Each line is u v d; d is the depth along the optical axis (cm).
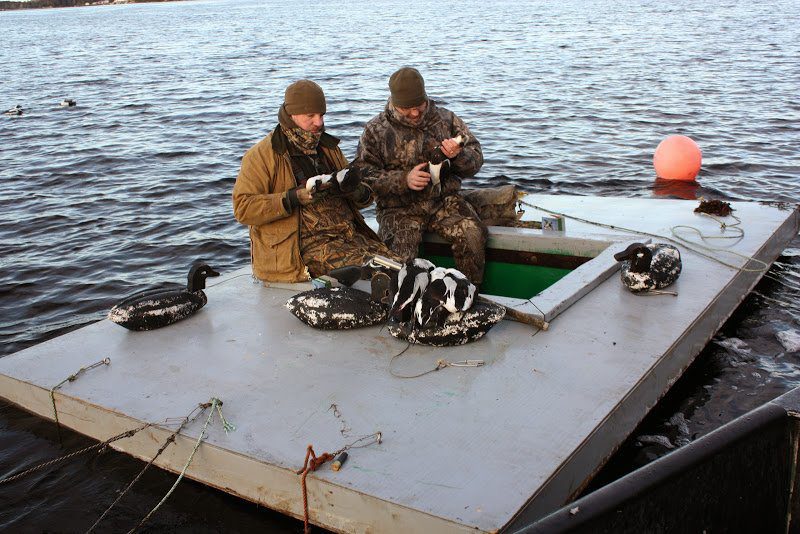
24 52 4762
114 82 2706
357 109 1847
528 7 7900
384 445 346
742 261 550
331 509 328
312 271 516
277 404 384
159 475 388
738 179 1045
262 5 16412
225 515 363
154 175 1216
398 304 429
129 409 390
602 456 359
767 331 544
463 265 580
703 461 181
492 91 2008
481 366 409
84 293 723
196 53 3922
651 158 1183
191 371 421
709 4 6450
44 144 1516
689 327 447
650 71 2269
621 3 7481
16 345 605
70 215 996
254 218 489
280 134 496
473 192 637
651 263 499
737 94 1777
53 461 391
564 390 383
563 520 160
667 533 179
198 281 489
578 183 1063
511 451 337
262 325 471
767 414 196
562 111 1650
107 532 360
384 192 555
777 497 204
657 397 413
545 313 453
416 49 3484
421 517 303
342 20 7356
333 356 427
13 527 364
